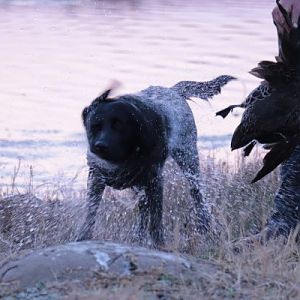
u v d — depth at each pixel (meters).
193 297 6.95
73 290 6.97
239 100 20.33
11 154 16.61
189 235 10.85
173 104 11.78
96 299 6.70
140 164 10.63
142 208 10.80
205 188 12.15
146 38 31.78
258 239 9.66
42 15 37.34
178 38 31.97
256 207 11.51
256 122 9.47
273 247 8.73
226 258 8.54
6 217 11.83
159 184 10.84
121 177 10.70
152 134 10.68
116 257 7.57
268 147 9.73
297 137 9.53
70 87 22.42
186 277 7.40
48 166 15.68
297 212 10.30
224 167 13.93
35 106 20.48
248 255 8.41
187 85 12.58
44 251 7.71
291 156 10.34
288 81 9.31
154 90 11.99
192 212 11.70
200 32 33.75
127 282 7.13
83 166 14.38
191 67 25.52
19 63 26.23
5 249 10.41
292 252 8.86
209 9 41.97
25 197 12.54
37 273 7.43
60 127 18.55
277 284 7.50
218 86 12.70
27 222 11.65
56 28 33.78
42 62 26.39
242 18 38.53
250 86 22.12
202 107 19.41
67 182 14.38
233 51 28.70
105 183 10.84
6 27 33.75
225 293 7.16
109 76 24.00
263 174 9.88
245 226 10.93
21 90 22.30
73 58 27.08
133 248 7.88
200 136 17.78
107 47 29.50
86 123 10.82
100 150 10.36
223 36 32.59
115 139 10.40
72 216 11.51
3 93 21.86
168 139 11.30
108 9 40.78
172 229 11.36
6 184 14.53
